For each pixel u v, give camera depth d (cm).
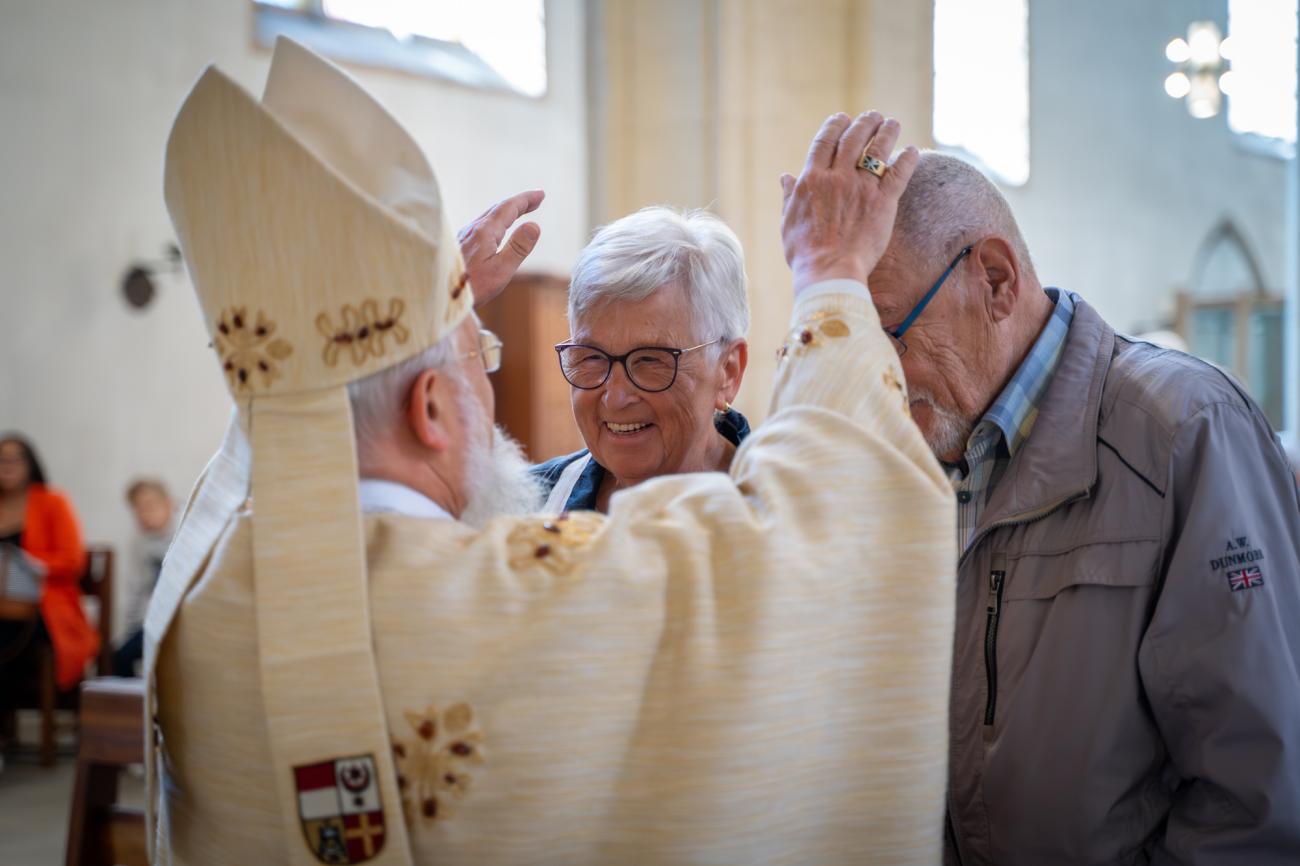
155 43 677
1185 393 136
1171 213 1221
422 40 778
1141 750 132
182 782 107
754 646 99
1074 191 1114
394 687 97
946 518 108
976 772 139
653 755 99
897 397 112
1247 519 131
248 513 104
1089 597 134
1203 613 128
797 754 101
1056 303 153
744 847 98
